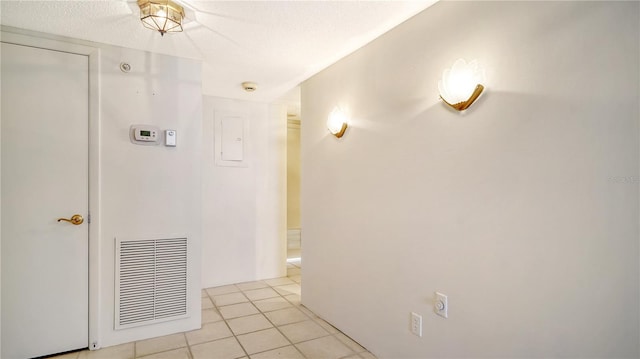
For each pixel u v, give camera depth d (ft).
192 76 7.85
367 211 6.86
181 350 6.70
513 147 4.20
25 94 6.26
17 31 6.19
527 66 4.05
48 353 6.38
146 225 7.32
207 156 11.00
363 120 6.98
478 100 4.64
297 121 17.07
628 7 3.22
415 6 5.43
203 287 10.88
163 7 5.25
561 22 3.73
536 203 3.97
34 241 6.30
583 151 3.55
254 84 9.70
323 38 6.64
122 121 7.09
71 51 6.64
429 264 5.41
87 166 6.76
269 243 12.18
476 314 4.66
